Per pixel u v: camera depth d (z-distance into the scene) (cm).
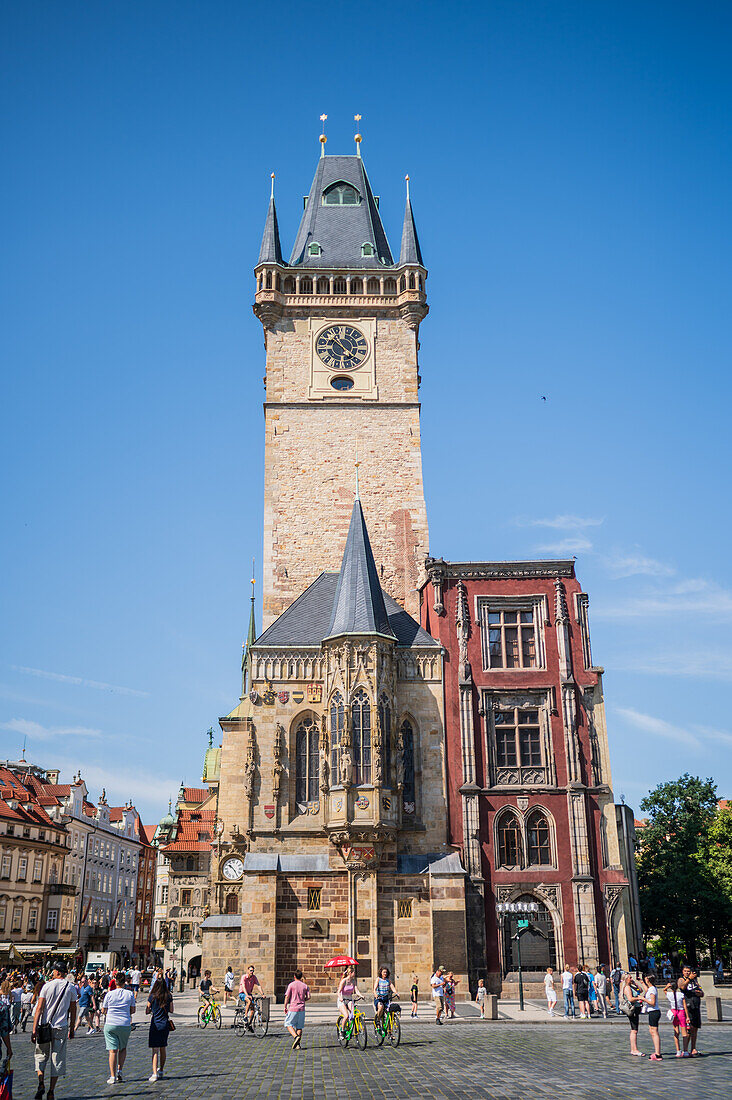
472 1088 2486
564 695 6184
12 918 10331
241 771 6831
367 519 7281
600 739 6172
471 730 6106
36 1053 2436
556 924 5769
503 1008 5100
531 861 5916
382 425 7506
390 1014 3547
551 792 6006
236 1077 2742
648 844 8488
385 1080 2645
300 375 7575
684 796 8519
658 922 8088
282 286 7769
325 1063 3016
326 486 7344
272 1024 4469
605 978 5066
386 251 8331
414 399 7569
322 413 7506
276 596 7088
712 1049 3303
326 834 5794
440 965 5500
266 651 6128
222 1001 5738
